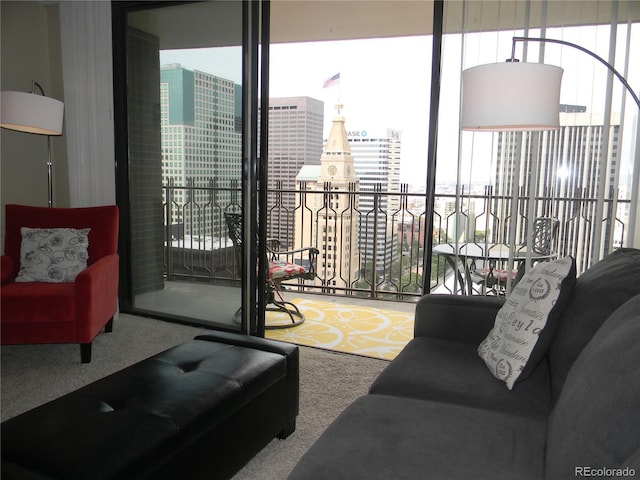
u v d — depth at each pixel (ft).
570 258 5.38
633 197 9.19
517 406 4.87
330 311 13.46
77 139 12.03
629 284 4.64
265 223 10.71
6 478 3.68
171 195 11.64
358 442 3.99
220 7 10.43
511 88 5.79
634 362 2.83
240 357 6.09
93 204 12.18
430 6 12.53
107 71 11.69
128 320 12.03
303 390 8.27
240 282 10.98
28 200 13.55
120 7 11.59
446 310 6.78
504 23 9.41
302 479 3.53
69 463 3.83
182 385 5.21
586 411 3.05
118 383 5.27
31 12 13.32
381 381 5.43
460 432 4.17
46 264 9.73
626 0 8.91
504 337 5.51
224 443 5.15
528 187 9.57
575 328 4.88
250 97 10.28
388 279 15.80
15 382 8.30
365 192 15.56
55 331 8.79
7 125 10.23
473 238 9.97
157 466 4.21
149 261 12.19
